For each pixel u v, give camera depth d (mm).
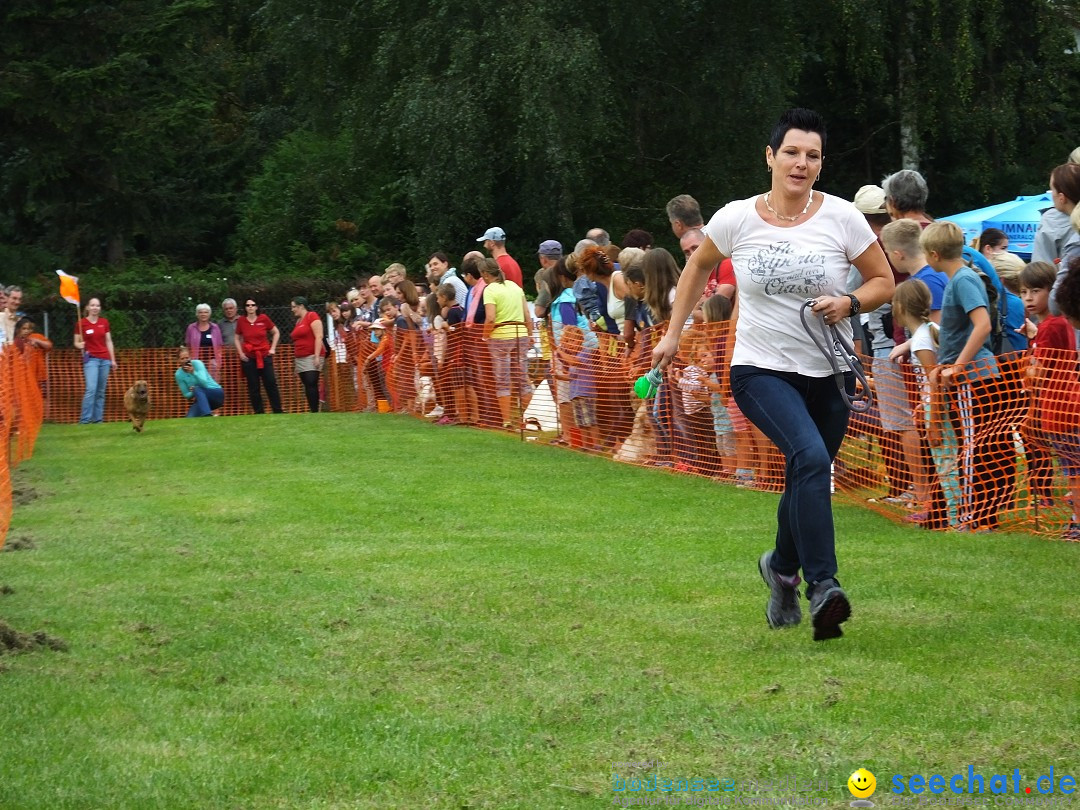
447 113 26688
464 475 10211
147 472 11398
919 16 29359
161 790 3721
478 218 28719
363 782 3771
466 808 3570
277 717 4359
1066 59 31359
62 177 26266
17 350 14344
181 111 25531
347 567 6820
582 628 5438
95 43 24344
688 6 28281
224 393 20453
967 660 4781
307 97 33188
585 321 11797
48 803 3629
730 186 28891
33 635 5332
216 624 5637
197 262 37094
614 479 9805
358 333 18328
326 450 12250
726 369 9281
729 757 3863
